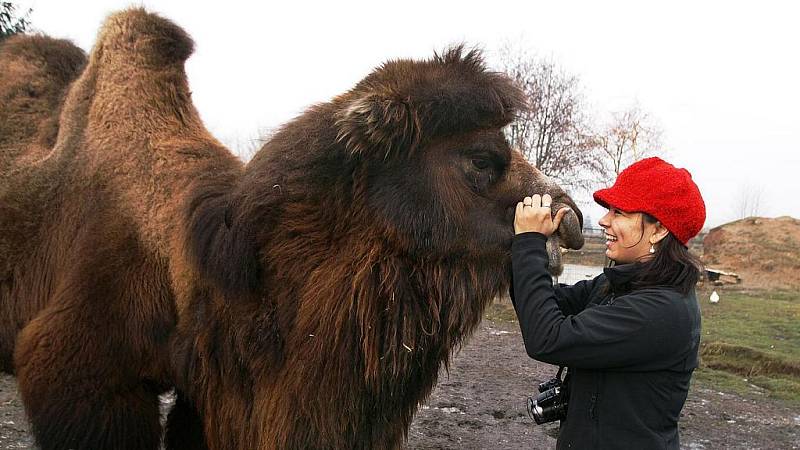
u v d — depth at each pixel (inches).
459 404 272.7
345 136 114.3
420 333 116.0
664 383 97.2
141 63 159.9
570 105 702.5
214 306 126.9
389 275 114.3
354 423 117.4
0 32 354.9
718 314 516.4
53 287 149.8
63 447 130.7
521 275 105.5
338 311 114.8
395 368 114.7
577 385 103.9
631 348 95.0
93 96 160.4
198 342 129.5
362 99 112.1
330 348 115.3
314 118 122.6
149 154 146.0
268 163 121.9
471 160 117.5
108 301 134.2
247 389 126.3
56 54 187.5
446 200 115.2
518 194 117.6
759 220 870.4
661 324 94.8
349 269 116.0
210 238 122.0
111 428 131.7
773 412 289.1
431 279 115.9
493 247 116.5
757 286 740.7
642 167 101.4
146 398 137.7
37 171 159.6
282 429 118.6
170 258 133.9
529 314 102.2
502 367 341.4
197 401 134.6
